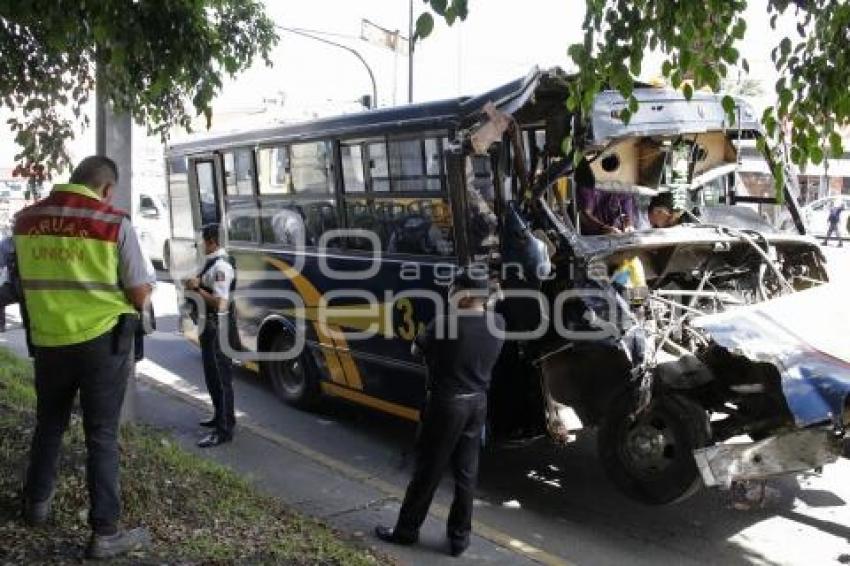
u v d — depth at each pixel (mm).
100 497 3729
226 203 8469
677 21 3678
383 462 6387
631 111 3938
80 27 4293
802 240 6258
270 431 7121
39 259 3785
